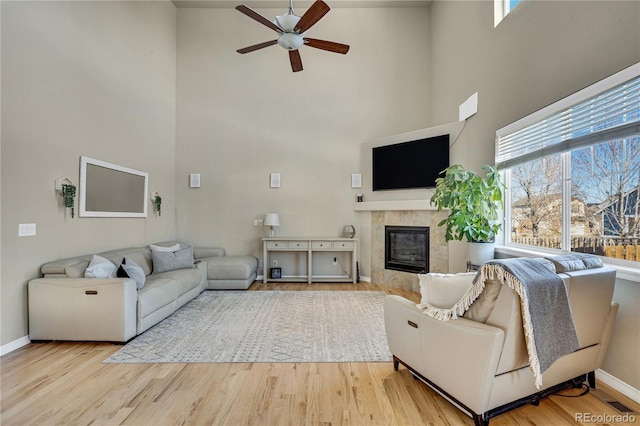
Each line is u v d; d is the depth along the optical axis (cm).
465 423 168
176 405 185
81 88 340
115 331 271
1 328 253
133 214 433
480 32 385
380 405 185
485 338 150
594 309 180
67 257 319
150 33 479
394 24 558
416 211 482
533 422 169
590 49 222
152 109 484
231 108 559
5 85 258
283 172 559
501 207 352
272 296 436
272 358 247
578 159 248
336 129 557
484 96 376
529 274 152
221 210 558
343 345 271
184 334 297
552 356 154
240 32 561
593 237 234
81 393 197
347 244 519
